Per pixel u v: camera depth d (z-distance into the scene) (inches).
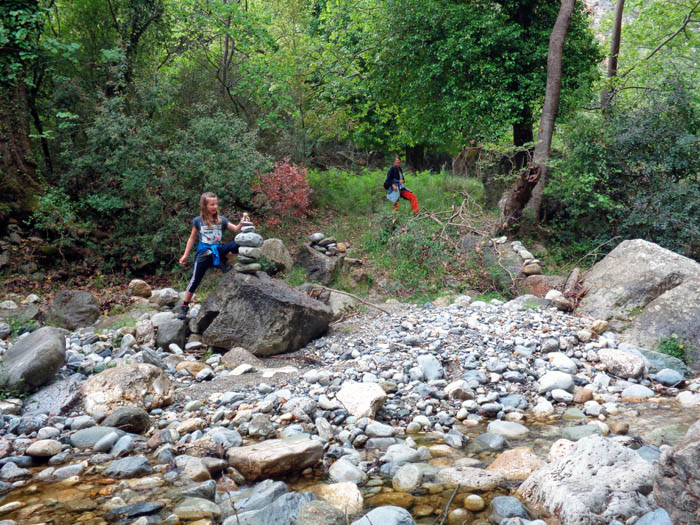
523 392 218.8
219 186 414.9
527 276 397.1
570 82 555.8
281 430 175.3
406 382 225.6
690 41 838.5
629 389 220.5
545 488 124.8
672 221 446.3
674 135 469.7
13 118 433.4
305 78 641.0
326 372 225.5
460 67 531.2
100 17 525.7
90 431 168.1
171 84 469.4
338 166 792.9
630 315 297.6
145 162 407.8
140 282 361.4
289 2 656.4
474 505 124.1
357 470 144.2
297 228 501.7
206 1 566.3
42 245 394.6
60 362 216.1
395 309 346.6
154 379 203.3
